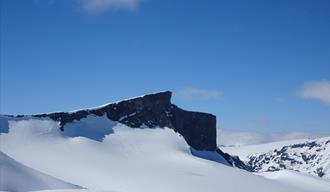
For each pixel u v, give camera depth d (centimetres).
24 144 19488
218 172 19300
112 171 17425
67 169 16975
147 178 16988
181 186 16425
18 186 11312
